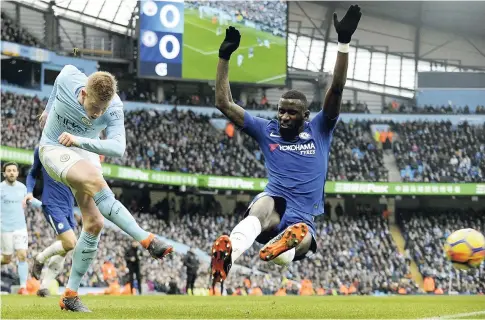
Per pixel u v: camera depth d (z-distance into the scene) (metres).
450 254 7.76
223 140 43.56
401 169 44.78
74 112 6.54
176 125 43.41
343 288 35.97
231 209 44.19
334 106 7.09
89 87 6.33
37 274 13.21
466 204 46.16
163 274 31.19
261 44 42.03
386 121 46.91
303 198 7.07
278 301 14.56
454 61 53.31
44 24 44.69
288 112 7.04
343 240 40.88
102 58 44.12
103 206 6.31
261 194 7.10
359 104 48.38
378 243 41.56
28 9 44.44
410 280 37.94
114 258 31.03
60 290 25.95
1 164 30.31
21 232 14.88
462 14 50.66
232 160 42.03
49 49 41.56
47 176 11.79
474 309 9.91
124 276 29.92
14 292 24.47
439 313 8.40
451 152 45.44
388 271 39.25
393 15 51.75
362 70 53.16
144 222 37.62
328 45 51.75
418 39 52.88
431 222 44.38
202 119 44.28
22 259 15.21
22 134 35.47
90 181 6.39
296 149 7.15
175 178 38.75
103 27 46.78
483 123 46.78
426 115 47.22
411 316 7.64
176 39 40.81
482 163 44.81
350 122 46.69
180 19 40.94
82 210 6.73
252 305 10.83
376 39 53.25
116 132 6.61
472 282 38.56
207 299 15.80
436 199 46.16
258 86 42.66
